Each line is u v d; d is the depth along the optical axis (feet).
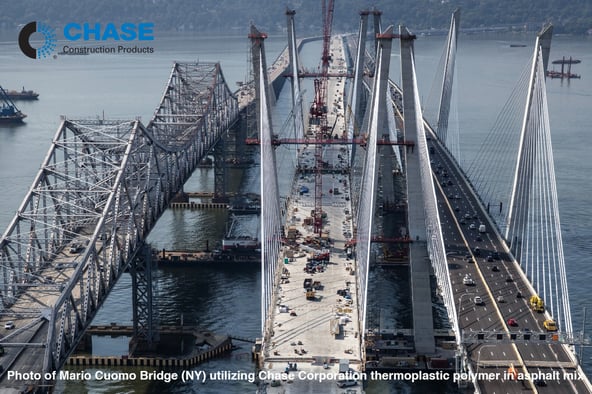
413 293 595.88
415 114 631.97
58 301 466.29
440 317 653.30
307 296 607.78
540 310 588.50
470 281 636.48
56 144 620.49
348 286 631.15
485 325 566.36
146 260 610.65
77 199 603.26
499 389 499.10
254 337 627.46
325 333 555.28
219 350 606.14
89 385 566.36
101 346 615.98
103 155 636.07
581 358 552.00
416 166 616.80
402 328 633.61
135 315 609.83
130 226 591.78
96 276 536.42
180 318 654.53
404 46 637.71
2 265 524.11
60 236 600.80
